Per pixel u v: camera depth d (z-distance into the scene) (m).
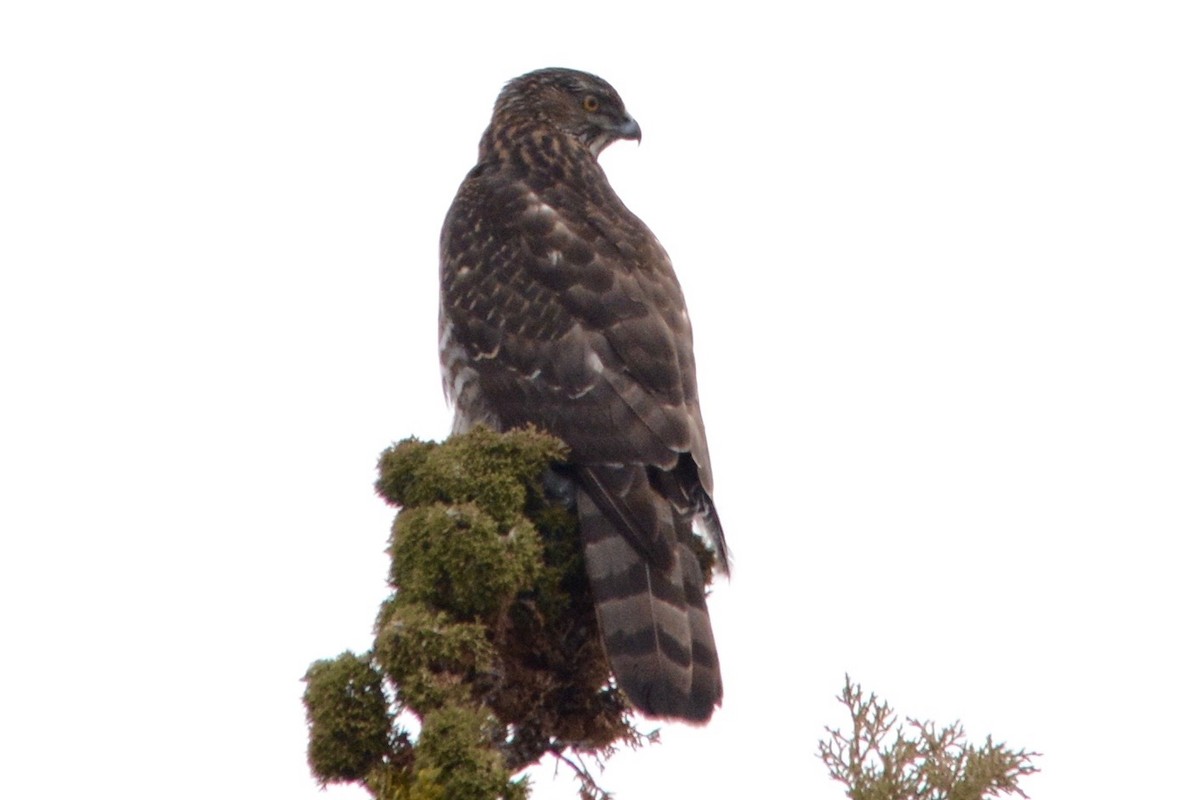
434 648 8.45
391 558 9.22
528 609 9.65
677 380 11.70
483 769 7.88
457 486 9.41
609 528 10.79
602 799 9.22
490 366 12.05
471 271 12.52
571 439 11.38
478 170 14.12
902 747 8.62
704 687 10.12
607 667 10.30
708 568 11.38
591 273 12.16
